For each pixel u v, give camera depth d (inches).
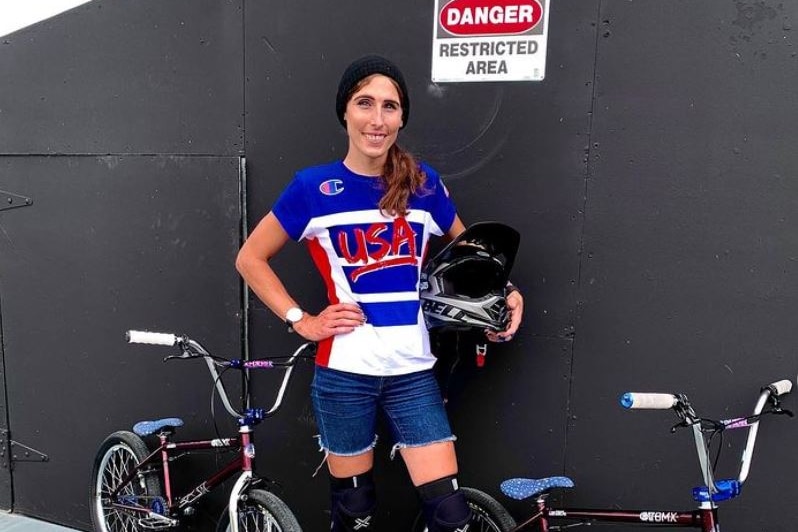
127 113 97.6
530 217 80.0
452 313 71.0
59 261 106.1
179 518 91.3
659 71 73.0
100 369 105.8
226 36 90.0
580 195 77.7
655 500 79.3
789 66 68.6
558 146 77.8
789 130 69.4
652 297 76.5
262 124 90.0
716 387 75.2
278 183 90.5
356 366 66.2
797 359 71.7
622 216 76.5
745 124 70.8
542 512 69.8
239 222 92.4
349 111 64.4
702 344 75.2
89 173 101.5
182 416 101.0
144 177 97.8
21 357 111.9
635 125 74.7
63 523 113.1
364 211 66.0
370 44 83.3
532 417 82.9
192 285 97.0
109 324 104.0
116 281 102.3
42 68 102.0
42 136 103.9
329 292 69.4
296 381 93.0
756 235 71.8
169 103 94.7
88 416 108.1
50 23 100.0
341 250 66.4
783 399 72.7
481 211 81.7
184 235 96.4
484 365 84.0
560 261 79.5
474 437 85.6
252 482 77.5
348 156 67.6
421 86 82.0
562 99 76.9
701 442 59.1
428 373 69.9
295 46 86.7
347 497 70.5
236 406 96.3
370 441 70.6
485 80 79.4
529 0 76.3
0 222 109.2
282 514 72.7
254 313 94.4
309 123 87.6
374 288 66.3
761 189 71.1
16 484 116.4
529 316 81.4
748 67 70.0
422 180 67.5
